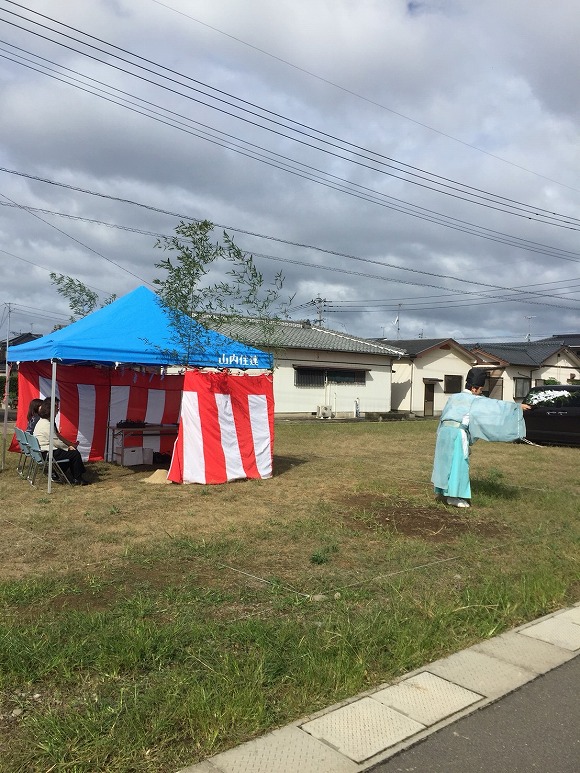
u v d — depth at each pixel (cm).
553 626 441
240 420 1009
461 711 323
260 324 1041
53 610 436
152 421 1273
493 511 805
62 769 262
